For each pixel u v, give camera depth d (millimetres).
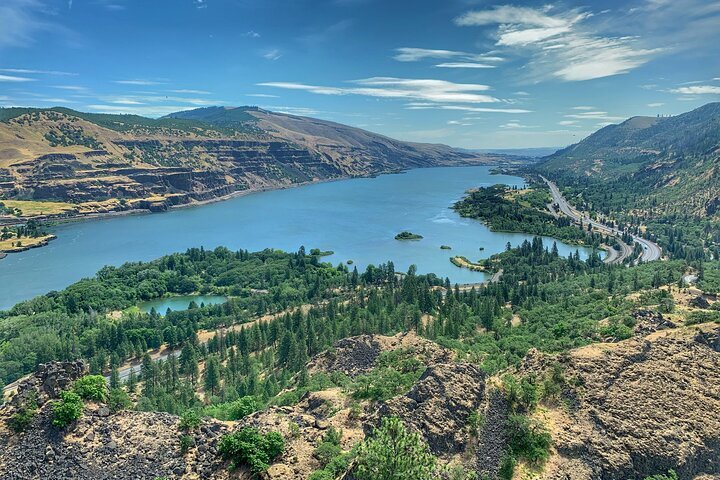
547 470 80500
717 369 99438
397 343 153875
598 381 95875
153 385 161750
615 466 81938
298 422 88812
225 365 188625
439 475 72500
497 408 89250
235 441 79625
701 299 173875
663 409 90875
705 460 85562
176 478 76875
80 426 82312
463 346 160125
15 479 74062
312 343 185125
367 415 91000
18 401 83000
